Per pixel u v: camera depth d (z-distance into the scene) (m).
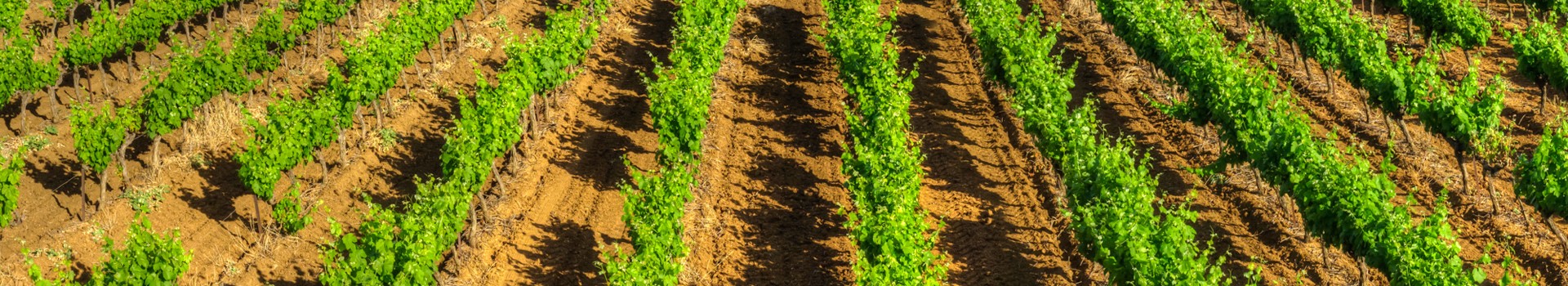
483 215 16.73
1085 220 13.95
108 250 13.77
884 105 17.97
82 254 15.53
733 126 20.41
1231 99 16.84
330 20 23.19
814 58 24.17
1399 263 12.87
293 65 22.84
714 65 21.02
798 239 16.34
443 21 22.31
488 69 23.11
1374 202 13.79
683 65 19.55
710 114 20.67
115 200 16.86
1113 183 14.66
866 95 19.53
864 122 18.80
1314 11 20.67
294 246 15.85
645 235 14.29
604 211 17.09
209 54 19.41
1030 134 18.73
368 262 13.69
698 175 18.09
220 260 15.45
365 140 18.98
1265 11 22.02
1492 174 16.12
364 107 20.33
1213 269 12.71
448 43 24.20
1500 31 23.72
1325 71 20.42
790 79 22.94
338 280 13.20
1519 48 19.41
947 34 25.55
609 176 18.28
